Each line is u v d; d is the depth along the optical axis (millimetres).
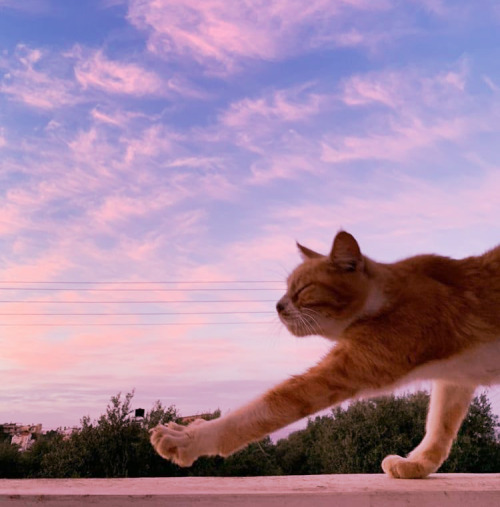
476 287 658
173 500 474
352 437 3486
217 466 3580
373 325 637
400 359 623
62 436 3926
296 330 716
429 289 644
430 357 629
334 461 3502
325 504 496
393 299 644
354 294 666
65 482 574
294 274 735
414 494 513
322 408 617
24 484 554
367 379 621
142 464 3695
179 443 579
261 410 596
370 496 505
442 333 625
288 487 536
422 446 712
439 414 707
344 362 621
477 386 677
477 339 630
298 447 4035
